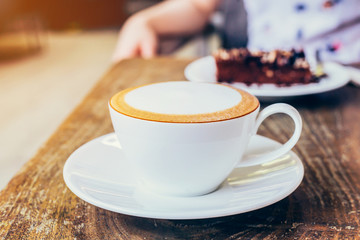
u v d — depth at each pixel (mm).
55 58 3004
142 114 373
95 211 411
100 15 4133
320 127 574
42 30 3703
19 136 1616
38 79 2443
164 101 393
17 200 427
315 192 449
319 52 1066
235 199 387
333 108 629
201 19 1279
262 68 755
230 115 376
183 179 391
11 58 3006
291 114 427
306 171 482
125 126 380
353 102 649
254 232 378
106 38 3742
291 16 1084
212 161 384
